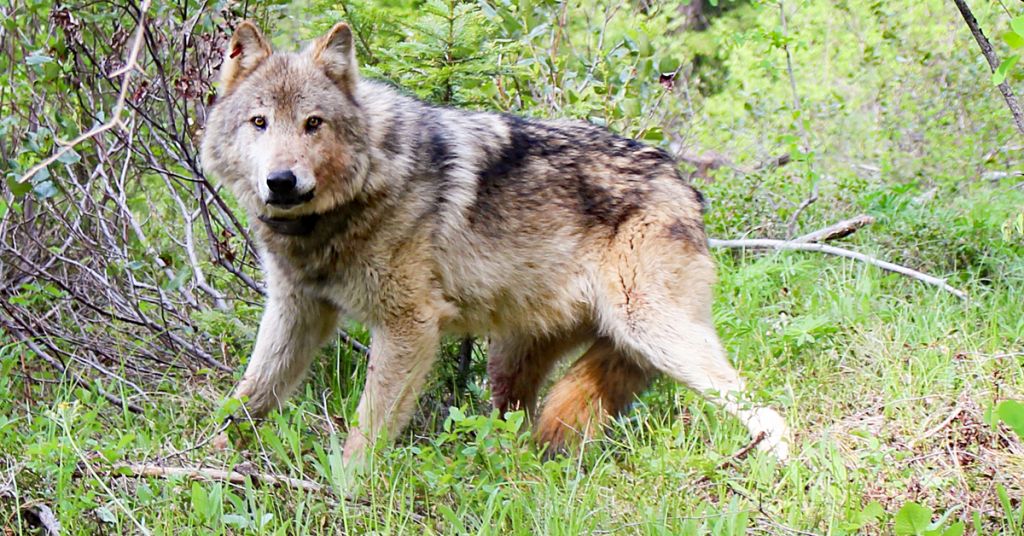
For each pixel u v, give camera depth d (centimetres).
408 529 483
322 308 628
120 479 500
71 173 747
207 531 463
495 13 816
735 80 1404
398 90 654
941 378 650
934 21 1255
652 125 984
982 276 893
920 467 548
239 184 586
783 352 720
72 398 659
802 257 908
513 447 544
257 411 624
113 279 777
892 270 845
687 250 646
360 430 560
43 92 770
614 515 505
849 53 1358
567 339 684
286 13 821
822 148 1258
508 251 633
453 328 650
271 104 558
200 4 724
